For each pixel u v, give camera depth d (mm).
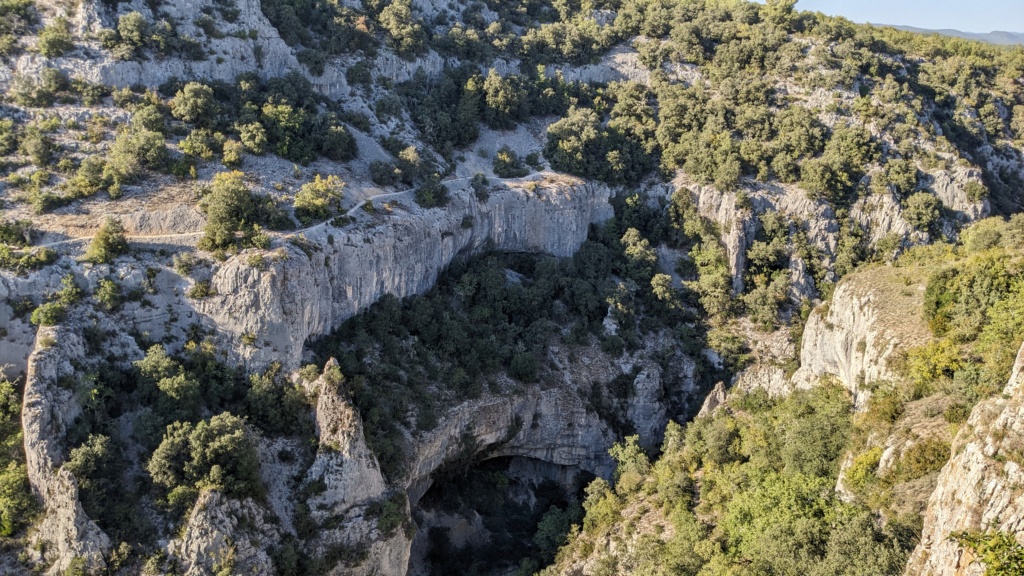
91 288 78000
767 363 101375
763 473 71812
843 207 118625
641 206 124250
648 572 68375
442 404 89250
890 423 63188
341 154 105375
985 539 41094
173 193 88500
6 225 79250
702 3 158875
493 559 92438
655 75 138500
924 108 131375
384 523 76062
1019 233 93750
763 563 60375
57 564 64688
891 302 74312
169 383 74188
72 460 67188
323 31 125062
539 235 117438
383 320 93375
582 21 151875
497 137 127625
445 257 106500
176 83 102125
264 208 88500
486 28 145875
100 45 99750
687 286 115062
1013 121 140750
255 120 100562
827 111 127125
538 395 96438
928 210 115625
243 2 113625
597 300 109000
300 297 83688
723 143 123000
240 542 67750
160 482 69250
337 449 75125
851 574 53719
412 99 125250
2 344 74250
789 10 150125
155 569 65375
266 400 79500
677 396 105625
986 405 47375
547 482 102188
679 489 76625
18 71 96188
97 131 92812
